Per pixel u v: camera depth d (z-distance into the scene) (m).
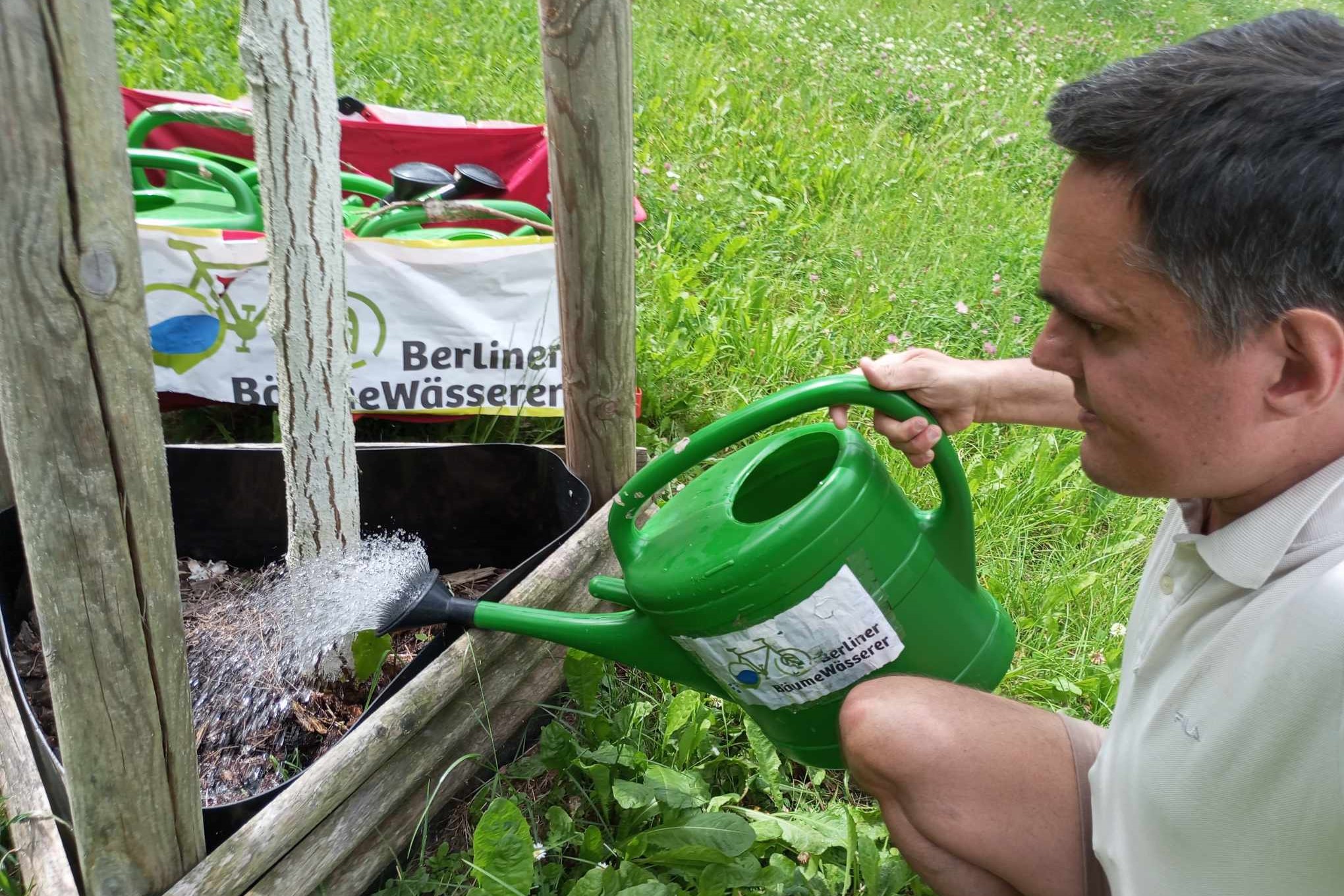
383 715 1.50
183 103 2.69
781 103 4.75
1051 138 0.92
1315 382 0.83
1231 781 0.98
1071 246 0.90
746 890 1.57
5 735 1.59
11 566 1.78
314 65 1.34
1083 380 1.00
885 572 1.32
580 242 1.76
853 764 1.37
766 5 6.41
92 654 1.07
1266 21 0.87
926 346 3.16
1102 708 1.98
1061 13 8.34
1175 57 0.85
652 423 2.70
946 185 4.42
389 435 2.46
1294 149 0.76
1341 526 0.92
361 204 2.65
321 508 1.63
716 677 1.44
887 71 5.71
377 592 1.61
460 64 4.47
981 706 1.35
